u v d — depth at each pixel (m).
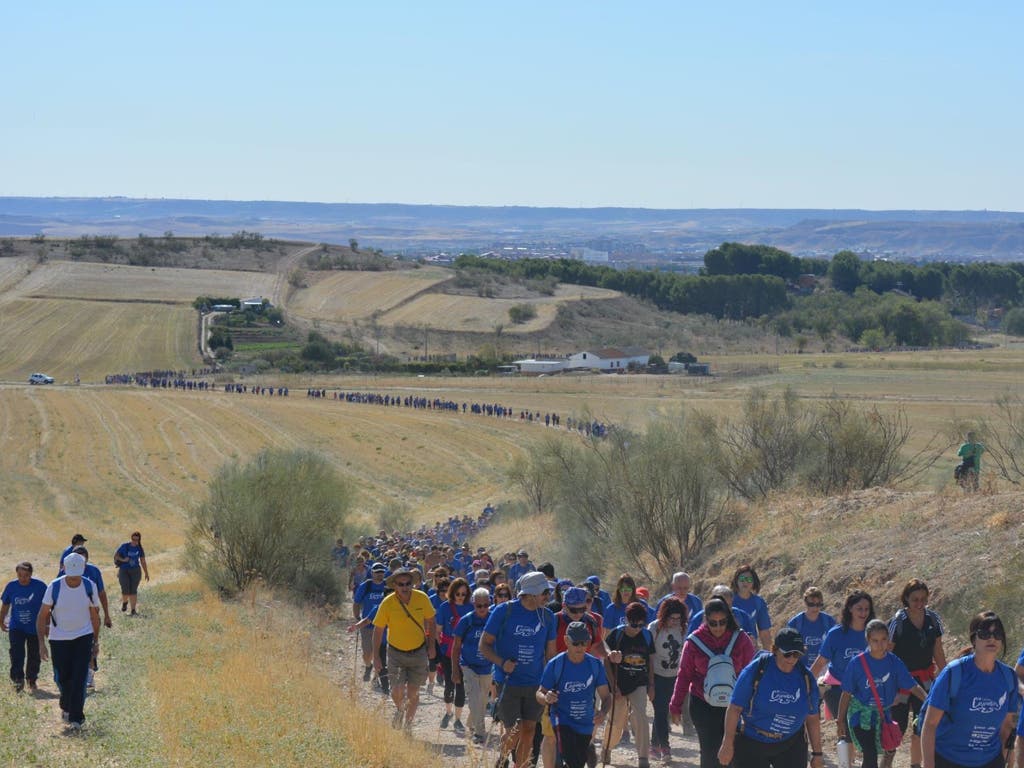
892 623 12.68
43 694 17.05
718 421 38.22
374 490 78.69
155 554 53.94
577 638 11.88
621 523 30.91
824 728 16.39
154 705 15.65
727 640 11.87
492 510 60.75
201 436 100.00
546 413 105.00
